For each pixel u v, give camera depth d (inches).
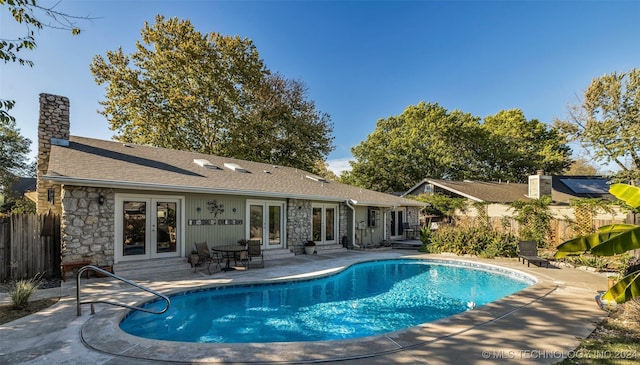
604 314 251.4
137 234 417.4
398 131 1569.9
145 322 272.5
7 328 216.7
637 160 706.2
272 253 554.6
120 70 919.0
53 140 456.4
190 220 464.1
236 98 1039.6
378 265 556.7
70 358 173.3
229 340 242.7
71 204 366.0
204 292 344.8
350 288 408.5
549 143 1409.9
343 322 286.5
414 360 171.0
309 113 1245.7
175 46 956.0
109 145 523.8
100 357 174.4
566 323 230.4
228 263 442.3
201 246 441.4
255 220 548.7
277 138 1176.2
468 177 1430.9
